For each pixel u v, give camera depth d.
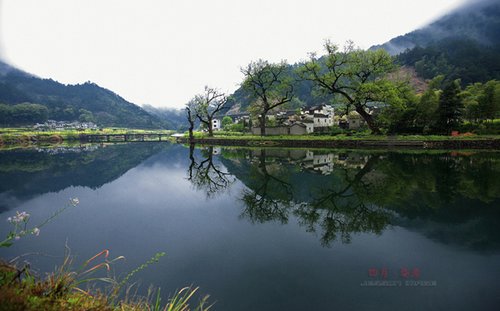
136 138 124.62
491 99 42.31
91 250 8.01
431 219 9.94
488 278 6.01
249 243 8.43
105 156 41.88
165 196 15.37
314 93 49.31
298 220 10.59
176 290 5.75
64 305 3.25
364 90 39.94
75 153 48.25
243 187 17.30
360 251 7.59
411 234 8.65
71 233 9.47
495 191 13.38
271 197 14.48
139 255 7.64
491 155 28.09
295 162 27.80
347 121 70.75
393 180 16.83
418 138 39.06
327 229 9.45
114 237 9.09
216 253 7.72
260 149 46.09
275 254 7.59
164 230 9.77
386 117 47.34
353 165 23.86
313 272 6.52
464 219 9.80
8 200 14.47
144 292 5.63
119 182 19.91
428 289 5.67
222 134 77.31
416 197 12.88
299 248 7.95
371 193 14.07
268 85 55.25
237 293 5.64
